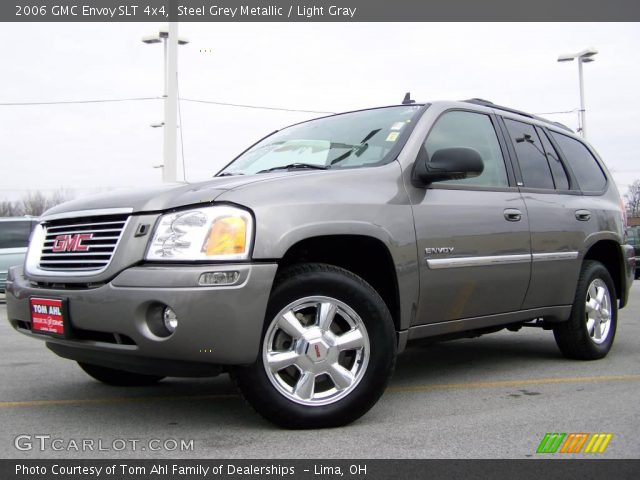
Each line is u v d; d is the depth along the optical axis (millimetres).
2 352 6199
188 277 3174
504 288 4574
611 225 5773
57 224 3793
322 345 3508
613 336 5789
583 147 6113
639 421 3713
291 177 3646
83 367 4473
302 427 3504
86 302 3344
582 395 4336
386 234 3771
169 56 15445
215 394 4406
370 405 3617
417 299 3980
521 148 5148
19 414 3900
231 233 3279
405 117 4484
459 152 3943
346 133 4586
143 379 4684
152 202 3420
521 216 4723
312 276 3494
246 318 3234
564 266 5133
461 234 4223
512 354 5926
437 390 4504
